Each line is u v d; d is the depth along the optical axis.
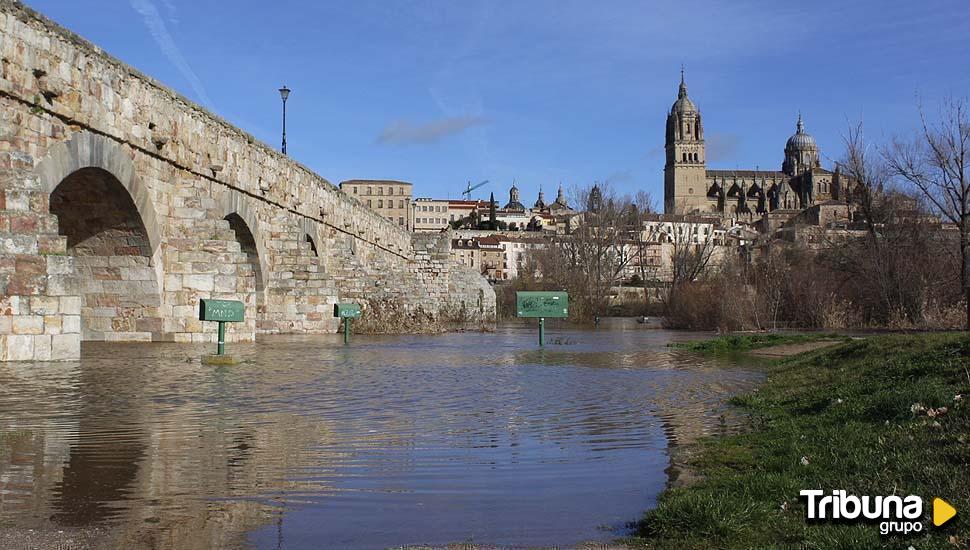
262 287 39.25
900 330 47.97
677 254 98.19
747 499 7.62
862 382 14.83
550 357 27.67
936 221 56.53
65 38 21.66
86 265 27.22
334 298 40.06
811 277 56.59
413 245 69.50
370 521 7.36
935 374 13.54
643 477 9.12
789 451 9.84
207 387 16.17
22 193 18.28
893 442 9.43
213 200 29.02
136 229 26.45
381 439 11.12
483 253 166.62
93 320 27.56
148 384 16.25
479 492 8.41
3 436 10.74
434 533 7.04
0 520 7.17
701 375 21.17
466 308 66.25
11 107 19.75
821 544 6.46
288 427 11.86
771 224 190.62
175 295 27.75
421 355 27.36
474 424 12.52
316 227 47.62
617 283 109.38
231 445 10.46
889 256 54.16
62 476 8.70
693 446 10.88
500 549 6.64
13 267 18.22
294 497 8.09
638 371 22.30
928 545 6.32
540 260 109.31
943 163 52.16
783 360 25.31
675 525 7.07
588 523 7.37
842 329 51.81
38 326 18.52
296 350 27.52
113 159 24.12
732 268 69.75
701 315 58.75
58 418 12.14
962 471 7.89
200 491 8.22
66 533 6.84
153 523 7.17
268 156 38.78
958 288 52.50
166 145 27.61
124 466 9.17
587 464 9.76
